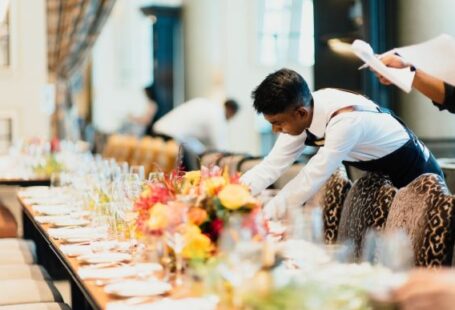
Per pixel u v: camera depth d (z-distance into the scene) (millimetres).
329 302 2074
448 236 3076
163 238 2941
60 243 3990
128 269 3172
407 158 4055
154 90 14273
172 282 2928
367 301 2066
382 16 7738
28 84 9383
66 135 12727
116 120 16859
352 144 3830
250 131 12469
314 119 3916
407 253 2164
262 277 2133
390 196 3617
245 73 12547
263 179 4277
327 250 2328
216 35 12898
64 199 5906
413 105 7637
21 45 9344
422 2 7531
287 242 2582
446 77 4332
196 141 10695
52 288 4363
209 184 2996
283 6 12555
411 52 4434
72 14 11820
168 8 14102
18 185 7547
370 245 2359
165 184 3408
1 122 9320
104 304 2625
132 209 3707
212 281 2432
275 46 12617
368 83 7723
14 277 4699
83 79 16375
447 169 5035
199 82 13484
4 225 6906
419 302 1980
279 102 3852
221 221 2887
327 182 4297
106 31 17031
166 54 14258
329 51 8094
